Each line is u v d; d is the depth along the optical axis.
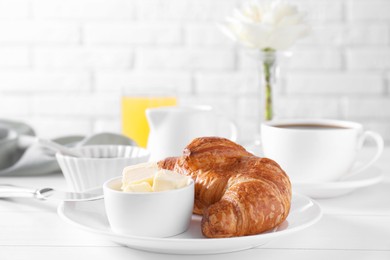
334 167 0.76
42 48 1.56
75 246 0.62
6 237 0.65
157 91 1.08
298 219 0.63
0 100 1.57
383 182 0.84
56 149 0.80
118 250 0.61
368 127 1.56
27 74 1.56
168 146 0.85
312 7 1.53
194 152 0.66
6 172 0.87
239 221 0.59
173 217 0.61
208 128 0.88
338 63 1.54
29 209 0.73
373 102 1.55
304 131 0.75
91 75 1.56
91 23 1.54
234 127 0.92
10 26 1.55
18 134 0.96
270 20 0.90
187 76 1.55
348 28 1.53
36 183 0.85
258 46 0.91
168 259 0.59
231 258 0.60
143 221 0.60
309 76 1.54
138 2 1.54
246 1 1.52
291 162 0.76
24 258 0.60
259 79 0.94
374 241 0.64
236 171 0.64
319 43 1.54
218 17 1.53
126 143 0.92
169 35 1.54
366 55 1.54
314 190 0.74
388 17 1.53
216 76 1.55
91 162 0.76
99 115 1.57
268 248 0.62
